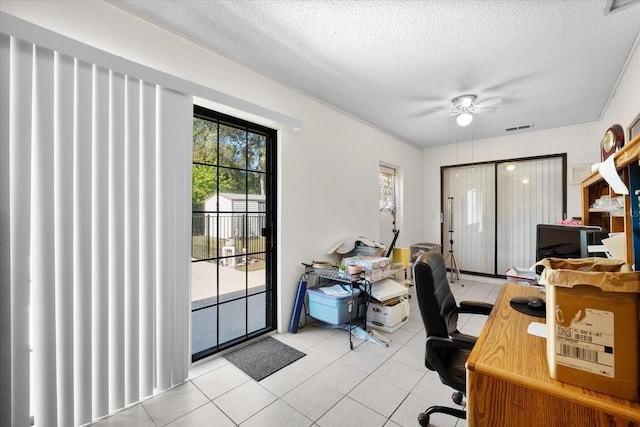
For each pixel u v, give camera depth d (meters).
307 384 1.96
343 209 3.47
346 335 2.74
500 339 1.09
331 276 2.75
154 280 1.82
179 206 1.93
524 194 4.40
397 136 4.59
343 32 1.96
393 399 1.81
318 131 3.11
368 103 3.22
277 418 1.64
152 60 1.86
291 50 2.19
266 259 2.76
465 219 5.00
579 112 3.45
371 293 2.86
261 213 2.72
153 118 1.79
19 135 1.33
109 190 1.63
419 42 2.06
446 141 4.91
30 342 1.39
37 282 1.39
